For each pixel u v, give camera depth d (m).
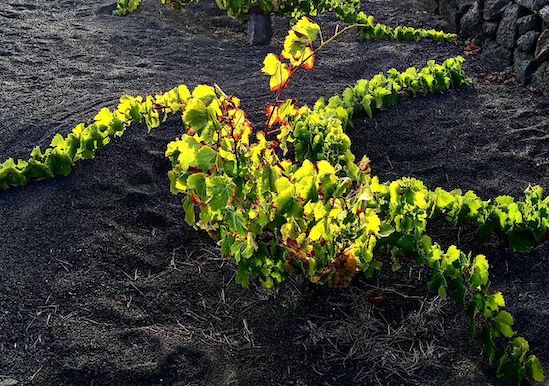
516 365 2.66
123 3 6.39
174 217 3.46
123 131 3.78
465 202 3.31
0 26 5.75
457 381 2.68
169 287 3.03
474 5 5.89
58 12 6.38
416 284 3.12
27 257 3.07
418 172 4.11
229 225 2.57
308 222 2.72
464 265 2.74
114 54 5.43
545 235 3.30
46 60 5.17
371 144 4.31
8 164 3.49
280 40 6.11
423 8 6.79
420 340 2.85
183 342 2.76
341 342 2.81
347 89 4.52
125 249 3.20
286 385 2.63
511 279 3.24
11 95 4.52
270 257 2.80
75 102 4.45
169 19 6.44
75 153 3.63
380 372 2.70
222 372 2.66
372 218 2.62
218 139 2.56
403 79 4.82
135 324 2.82
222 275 3.13
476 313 2.78
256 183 2.64
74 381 2.55
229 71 5.26
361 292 3.05
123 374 2.60
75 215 3.34
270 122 2.86
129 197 3.52
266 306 2.96
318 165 2.53
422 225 2.87
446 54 5.73
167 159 3.85
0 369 2.55
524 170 4.17
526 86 5.16
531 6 5.19
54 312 2.81
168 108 3.61
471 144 4.38
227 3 5.83
